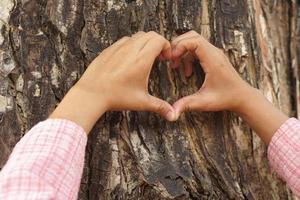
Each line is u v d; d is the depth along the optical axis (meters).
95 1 0.64
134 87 0.60
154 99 0.61
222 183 0.66
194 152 0.66
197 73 0.66
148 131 0.64
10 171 0.52
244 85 0.65
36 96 0.63
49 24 0.64
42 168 0.53
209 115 0.67
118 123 0.64
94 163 0.64
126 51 0.60
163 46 0.61
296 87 0.85
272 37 0.82
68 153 0.54
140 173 0.63
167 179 0.63
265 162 0.70
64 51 0.64
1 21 0.63
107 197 0.64
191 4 0.67
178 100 0.63
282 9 0.87
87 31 0.64
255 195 0.69
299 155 0.63
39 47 0.64
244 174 0.68
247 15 0.70
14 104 0.63
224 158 0.67
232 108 0.65
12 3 0.63
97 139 0.64
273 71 0.77
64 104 0.58
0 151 0.62
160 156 0.64
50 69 0.64
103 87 0.59
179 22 0.66
